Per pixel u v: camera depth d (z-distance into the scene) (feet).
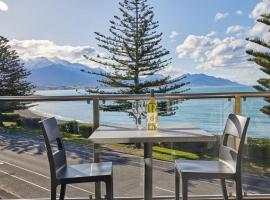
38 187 9.21
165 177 9.02
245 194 9.56
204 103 9.40
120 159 9.14
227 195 8.54
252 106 9.64
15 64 79.00
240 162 6.90
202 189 8.95
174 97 9.41
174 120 9.33
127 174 9.14
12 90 78.02
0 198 9.37
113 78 55.77
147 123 7.87
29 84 80.64
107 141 6.59
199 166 7.52
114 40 55.77
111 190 6.97
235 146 7.47
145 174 7.86
